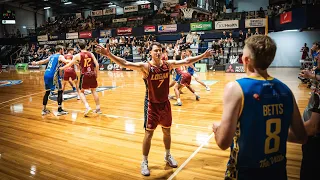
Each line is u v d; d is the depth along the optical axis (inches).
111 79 513.3
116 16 951.0
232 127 49.4
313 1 454.0
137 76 568.4
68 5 1154.7
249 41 52.9
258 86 50.8
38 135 181.5
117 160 135.9
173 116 222.2
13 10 1091.3
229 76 507.5
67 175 119.5
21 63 901.8
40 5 1158.3
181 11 775.7
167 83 115.8
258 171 51.0
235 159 53.2
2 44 987.3
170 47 609.9
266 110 50.2
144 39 724.0
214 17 692.1
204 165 126.3
